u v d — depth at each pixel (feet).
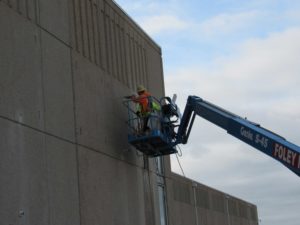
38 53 53.52
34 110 51.65
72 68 59.93
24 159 49.14
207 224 120.78
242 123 58.39
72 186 56.49
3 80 47.75
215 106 64.80
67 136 56.90
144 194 74.79
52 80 55.42
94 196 60.59
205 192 122.93
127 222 67.97
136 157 73.87
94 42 66.33
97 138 63.41
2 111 47.11
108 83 68.44
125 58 75.10
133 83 76.64
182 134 69.26
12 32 49.88
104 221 62.08
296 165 51.24
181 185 106.83
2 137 46.62
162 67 90.43
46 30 55.57
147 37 84.89
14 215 46.75
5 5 49.44
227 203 140.87
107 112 67.00
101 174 63.00
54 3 57.93
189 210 109.50
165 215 82.79
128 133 71.15
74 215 56.08
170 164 87.97
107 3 71.72
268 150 54.49
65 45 59.06
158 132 66.59
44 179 51.70
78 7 63.46
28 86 51.19
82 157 59.26
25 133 49.78
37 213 49.90
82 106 60.95
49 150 53.21
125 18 77.10
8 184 46.57
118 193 66.64
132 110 73.15
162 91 88.58
